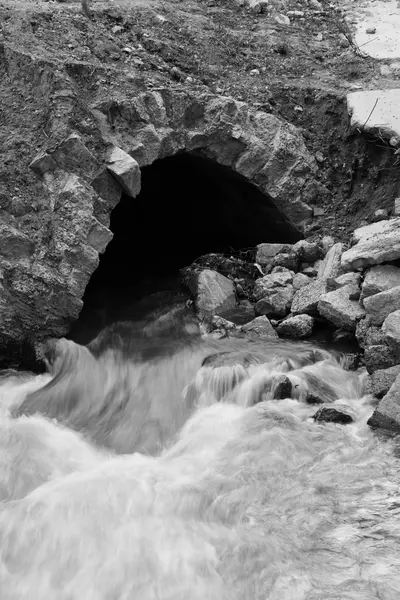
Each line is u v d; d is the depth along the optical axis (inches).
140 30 420.2
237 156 391.9
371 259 331.3
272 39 453.1
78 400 315.0
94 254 338.6
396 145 374.6
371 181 391.2
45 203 342.6
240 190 412.8
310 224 394.3
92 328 351.6
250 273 386.0
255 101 407.5
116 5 438.3
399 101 395.2
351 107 393.4
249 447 274.8
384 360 307.6
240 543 226.5
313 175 397.7
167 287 392.2
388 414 277.1
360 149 394.3
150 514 241.1
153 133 368.8
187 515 240.5
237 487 252.8
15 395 314.2
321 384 309.3
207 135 383.9
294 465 263.6
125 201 444.8
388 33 465.1
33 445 281.7
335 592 205.9
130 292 388.2
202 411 302.8
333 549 222.2
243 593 209.9
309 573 213.8
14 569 227.1
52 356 328.5
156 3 455.2
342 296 334.3
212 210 439.8
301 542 225.6
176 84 393.4
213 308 362.6
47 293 328.8
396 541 224.1
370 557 218.4
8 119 361.4
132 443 289.4
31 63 367.9
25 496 255.9
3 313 321.1
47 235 335.9
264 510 241.1
